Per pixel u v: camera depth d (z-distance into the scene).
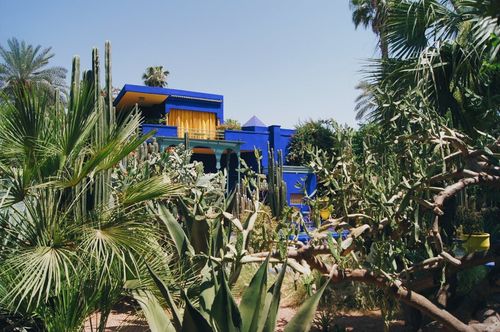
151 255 3.98
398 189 3.65
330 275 3.31
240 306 2.81
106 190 5.29
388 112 4.31
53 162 3.93
